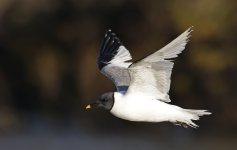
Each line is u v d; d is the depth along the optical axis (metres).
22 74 22.41
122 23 20.97
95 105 8.03
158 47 20.44
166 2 20.27
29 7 20.83
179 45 7.57
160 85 7.89
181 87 20.14
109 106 7.99
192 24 19.69
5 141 18.64
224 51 19.73
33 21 21.09
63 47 21.78
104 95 8.01
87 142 18.61
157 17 20.45
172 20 20.09
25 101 22.41
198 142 18.75
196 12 19.70
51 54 21.88
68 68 21.73
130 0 20.66
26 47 21.94
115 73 8.68
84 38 21.33
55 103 21.89
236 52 19.67
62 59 21.81
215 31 19.59
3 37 21.53
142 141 18.86
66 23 21.34
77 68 21.52
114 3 20.72
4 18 20.86
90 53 21.30
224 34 19.67
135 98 7.89
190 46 19.81
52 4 20.88
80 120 21.09
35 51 22.00
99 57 9.09
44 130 20.42
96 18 21.09
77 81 21.48
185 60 19.98
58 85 21.88
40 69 22.02
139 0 20.62
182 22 19.80
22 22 21.00
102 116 20.75
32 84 22.27
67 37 21.52
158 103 7.89
